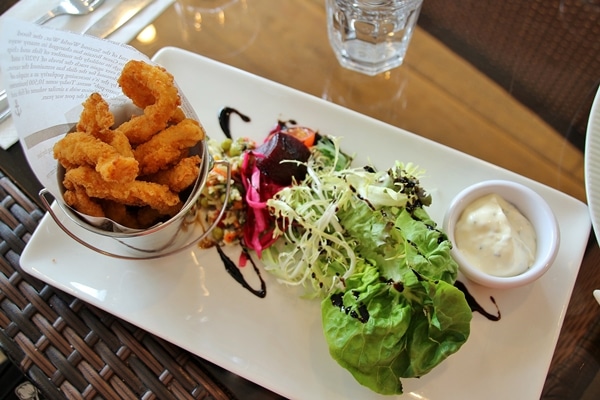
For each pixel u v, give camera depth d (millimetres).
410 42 434
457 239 343
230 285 347
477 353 333
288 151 359
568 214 365
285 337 333
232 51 435
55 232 355
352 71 430
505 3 439
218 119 397
